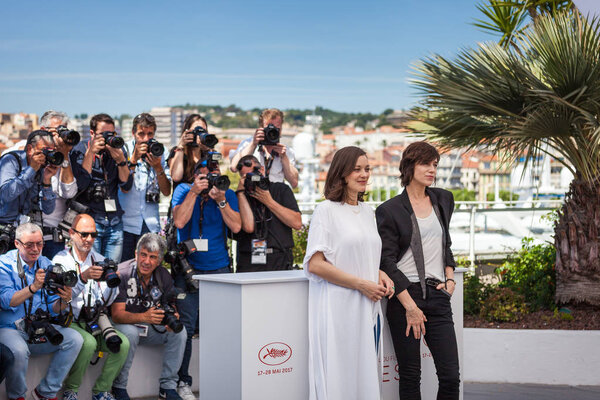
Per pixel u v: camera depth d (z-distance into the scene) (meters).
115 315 5.00
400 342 4.04
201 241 5.15
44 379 4.68
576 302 6.37
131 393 5.18
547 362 5.75
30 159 4.95
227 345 3.85
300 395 3.92
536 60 6.35
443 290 4.05
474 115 6.16
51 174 5.06
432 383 4.42
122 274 5.04
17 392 4.49
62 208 5.45
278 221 5.34
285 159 5.89
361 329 3.86
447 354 4.01
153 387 5.25
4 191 4.90
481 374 5.80
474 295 6.66
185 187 5.31
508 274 7.34
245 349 3.74
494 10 7.36
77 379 4.79
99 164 5.66
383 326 4.19
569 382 5.73
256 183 5.14
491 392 5.45
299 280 3.92
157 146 5.63
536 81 5.70
